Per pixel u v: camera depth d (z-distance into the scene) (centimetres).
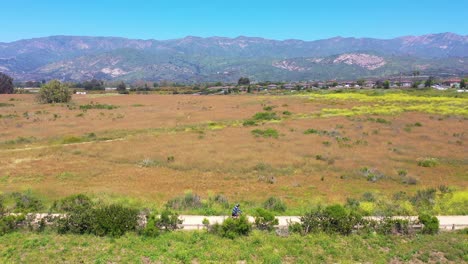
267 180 3161
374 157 3981
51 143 4700
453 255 1684
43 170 3400
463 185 3066
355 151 4247
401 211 2247
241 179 3225
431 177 3344
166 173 3375
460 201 2417
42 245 1678
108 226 1816
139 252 1633
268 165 3609
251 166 3578
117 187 2884
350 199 2545
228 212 2216
